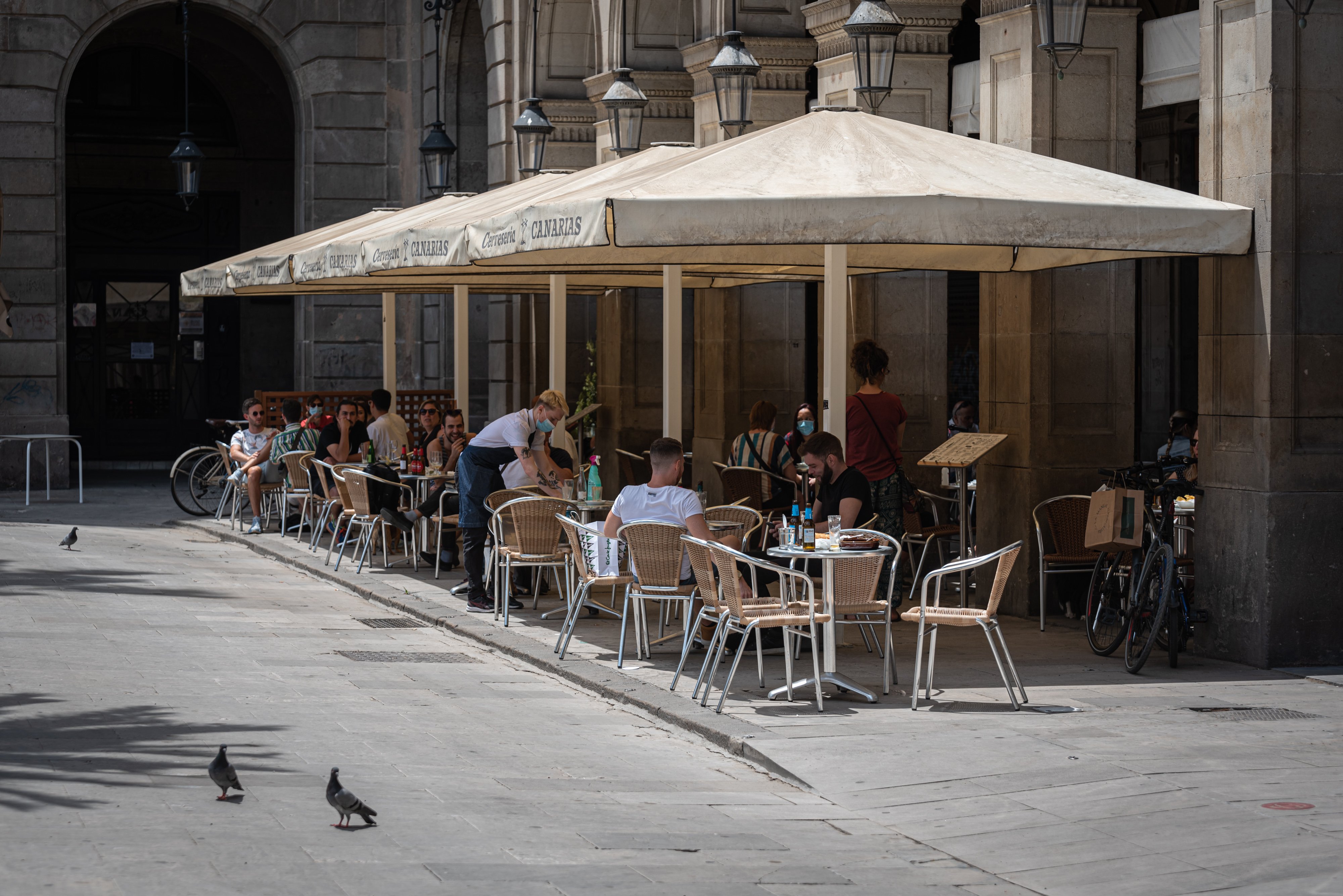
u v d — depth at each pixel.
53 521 19.41
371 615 12.55
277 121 29.98
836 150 9.77
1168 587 9.57
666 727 8.49
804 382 16.80
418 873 5.43
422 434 20.66
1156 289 18.58
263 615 12.27
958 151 10.07
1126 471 10.47
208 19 28.61
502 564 11.80
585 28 21.05
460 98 25.53
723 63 13.82
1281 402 9.77
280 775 6.96
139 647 10.48
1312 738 7.82
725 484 13.35
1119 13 12.18
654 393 19.80
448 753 7.64
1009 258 11.70
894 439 11.20
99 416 29.77
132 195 29.67
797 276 14.08
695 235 8.85
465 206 14.09
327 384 26.30
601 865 5.66
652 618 12.16
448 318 25.30
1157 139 17.62
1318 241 9.80
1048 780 7.00
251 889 5.15
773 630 10.42
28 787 6.52
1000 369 12.55
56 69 24.41
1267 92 9.78
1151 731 7.99
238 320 30.36
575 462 15.22
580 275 15.15
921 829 6.36
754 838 6.19
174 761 7.17
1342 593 9.88
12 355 24.22
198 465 20.45
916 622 11.99
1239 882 5.49
